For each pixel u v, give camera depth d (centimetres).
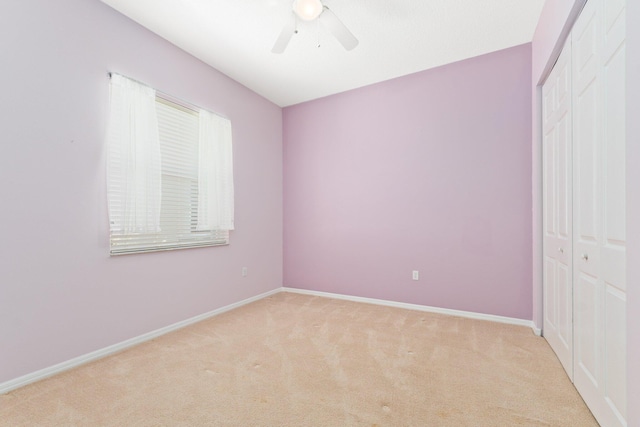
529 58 275
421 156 327
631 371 112
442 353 220
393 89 344
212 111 315
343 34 209
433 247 321
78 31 207
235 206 347
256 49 283
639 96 108
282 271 425
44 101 190
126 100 232
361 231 366
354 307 342
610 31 134
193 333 263
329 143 389
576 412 153
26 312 182
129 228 232
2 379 173
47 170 192
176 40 269
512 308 283
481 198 297
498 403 160
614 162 131
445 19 240
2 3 173
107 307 224
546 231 240
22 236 181
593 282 152
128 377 189
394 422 145
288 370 196
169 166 274
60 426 145
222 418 149
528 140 276
